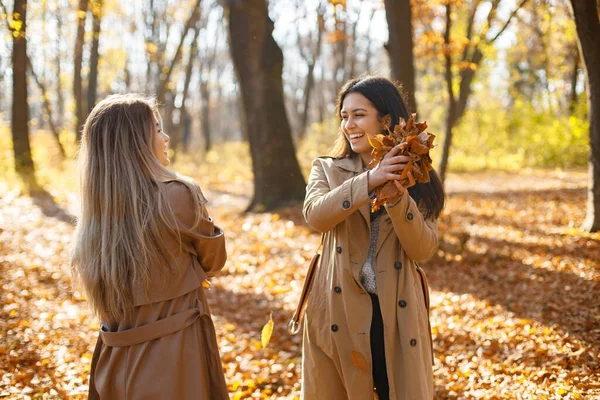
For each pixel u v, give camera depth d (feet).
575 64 73.77
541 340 16.02
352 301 8.52
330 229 8.54
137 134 8.00
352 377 8.45
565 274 21.80
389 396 8.34
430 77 71.20
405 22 25.38
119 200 7.79
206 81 122.11
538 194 43.88
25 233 32.12
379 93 8.87
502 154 75.56
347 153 9.39
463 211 38.14
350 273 8.54
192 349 7.89
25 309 19.49
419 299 8.79
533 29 69.72
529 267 23.45
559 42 75.10
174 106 100.58
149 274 7.70
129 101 8.21
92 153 8.00
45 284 22.99
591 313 17.40
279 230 33.32
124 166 7.86
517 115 78.54
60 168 58.13
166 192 7.86
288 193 40.60
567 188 46.68
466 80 42.22
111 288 7.75
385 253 8.59
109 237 7.82
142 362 7.68
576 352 14.83
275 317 20.01
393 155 7.79
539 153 72.18
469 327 17.90
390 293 8.45
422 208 8.98
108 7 62.03
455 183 58.18
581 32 23.66
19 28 24.94
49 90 115.14
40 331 17.33
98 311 7.98
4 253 27.35
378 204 7.88
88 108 72.43
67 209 39.73
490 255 25.49
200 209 8.04
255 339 18.04
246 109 41.14
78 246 8.02
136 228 7.68
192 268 8.05
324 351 8.79
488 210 38.29
